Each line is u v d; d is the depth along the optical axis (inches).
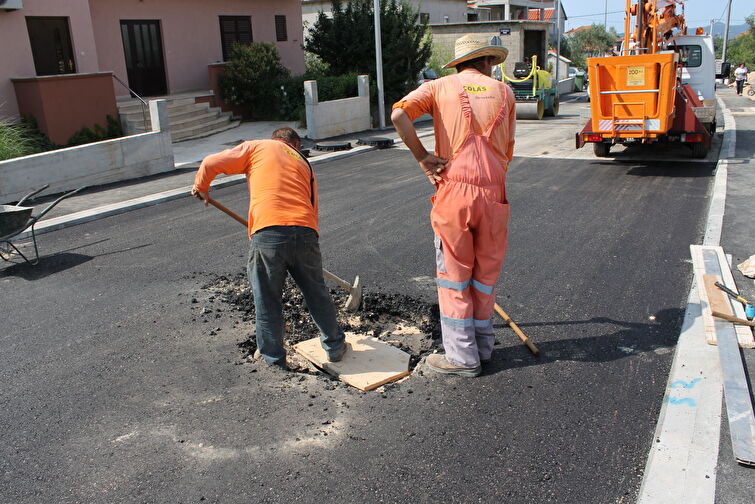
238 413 139.8
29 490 116.0
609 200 333.7
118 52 622.2
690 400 137.3
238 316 195.2
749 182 354.9
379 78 688.4
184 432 133.2
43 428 136.0
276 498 112.4
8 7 483.2
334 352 159.8
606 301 197.2
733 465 116.7
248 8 737.6
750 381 143.1
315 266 154.9
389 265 237.8
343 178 422.0
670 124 410.3
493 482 115.1
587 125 443.8
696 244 251.6
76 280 232.8
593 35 2130.9
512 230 280.2
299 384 152.0
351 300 192.1
